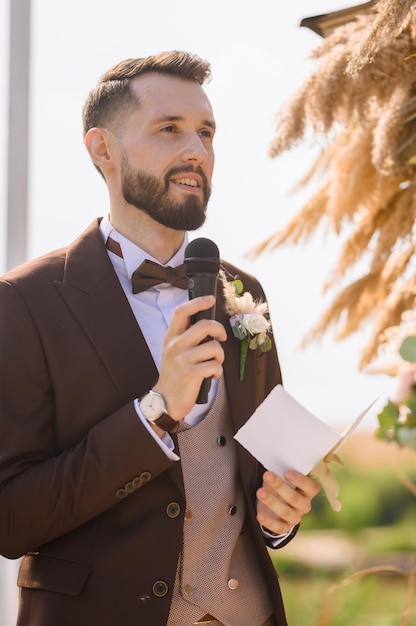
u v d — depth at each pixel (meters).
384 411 3.11
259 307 2.84
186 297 2.81
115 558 2.48
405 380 3.15
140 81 2.76
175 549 2.49
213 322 2.39
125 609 2.44
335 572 7.42
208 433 2.68
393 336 3.30
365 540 8.81
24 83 3.80
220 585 2.58
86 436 2.48
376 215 3.50
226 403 2.73
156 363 2.69
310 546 8.21
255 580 2.68
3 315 2.59
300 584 7.14
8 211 3.80
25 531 2.45
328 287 3.64
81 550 2.50
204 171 2.75
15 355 2.55
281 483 2.49
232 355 2.77
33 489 2.43
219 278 2.93
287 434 2.44
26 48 3.80
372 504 9.37
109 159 2.83
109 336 2.61
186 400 2.38
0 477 2.47
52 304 2.63
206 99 2.79
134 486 2.44
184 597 2.53
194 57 2.80
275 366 3.00
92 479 2.41
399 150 3.06
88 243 2.80
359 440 9.94
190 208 2.71
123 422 2.43
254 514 2.66
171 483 2.55
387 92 3.04
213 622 2.57
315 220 3.62
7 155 3.80
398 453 3.63
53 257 2.77
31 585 2.52
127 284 2.79
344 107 3.08
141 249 2.80
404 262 3.48
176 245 2.85
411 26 2.88
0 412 2.51
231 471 2.69
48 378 2.58
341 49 3.07
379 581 5.95
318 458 2.45
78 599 2.46
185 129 2.73
